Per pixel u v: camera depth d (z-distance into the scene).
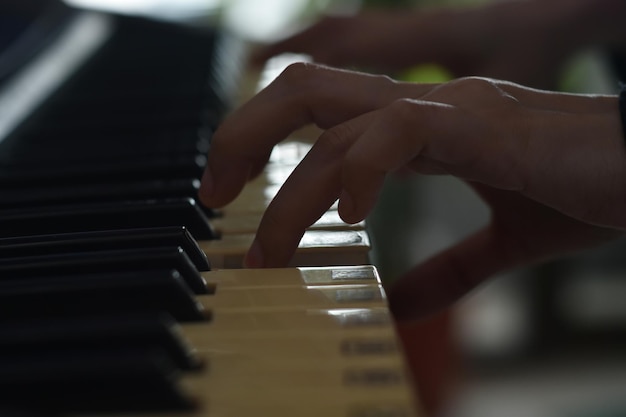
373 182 0.42
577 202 0.46
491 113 0.44
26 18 0.79
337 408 0.33
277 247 0.44
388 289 0.56
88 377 0.33
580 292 1.78
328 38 0.91
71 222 0.46
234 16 1.24
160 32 0.88
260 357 0.35
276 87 0.47
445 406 1.26
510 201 0.52
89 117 0.62
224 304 0.39
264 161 0.49
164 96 0.66
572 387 1.58
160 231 0.43
